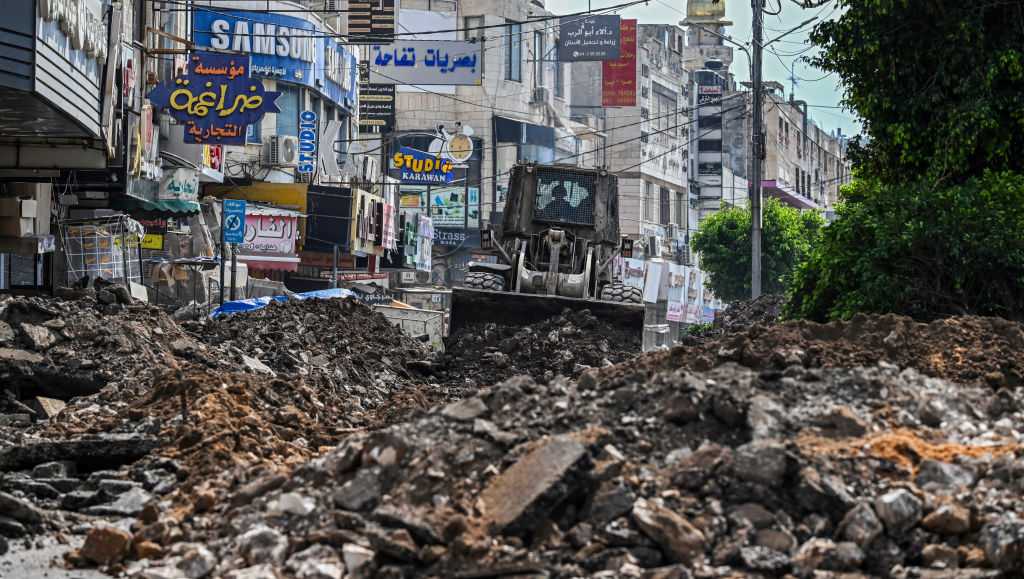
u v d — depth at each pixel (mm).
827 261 38031
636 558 14773
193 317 63406
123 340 33375
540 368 41656
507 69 140750
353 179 101562
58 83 38938
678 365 21484
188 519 17812
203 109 63500
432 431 17047
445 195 133750
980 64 39719
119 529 16953
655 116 163125
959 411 18250
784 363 20047
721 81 198750
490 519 15219
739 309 78250
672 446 16609
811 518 15156
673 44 187250
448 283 134125
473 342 43688
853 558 14305
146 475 20922
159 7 68188
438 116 136750
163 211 68125
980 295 36125
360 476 16250
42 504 20188
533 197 48156
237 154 95750
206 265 73562
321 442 25016
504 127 137375
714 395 17047
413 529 14961
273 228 91062
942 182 39781
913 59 40812
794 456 15484
